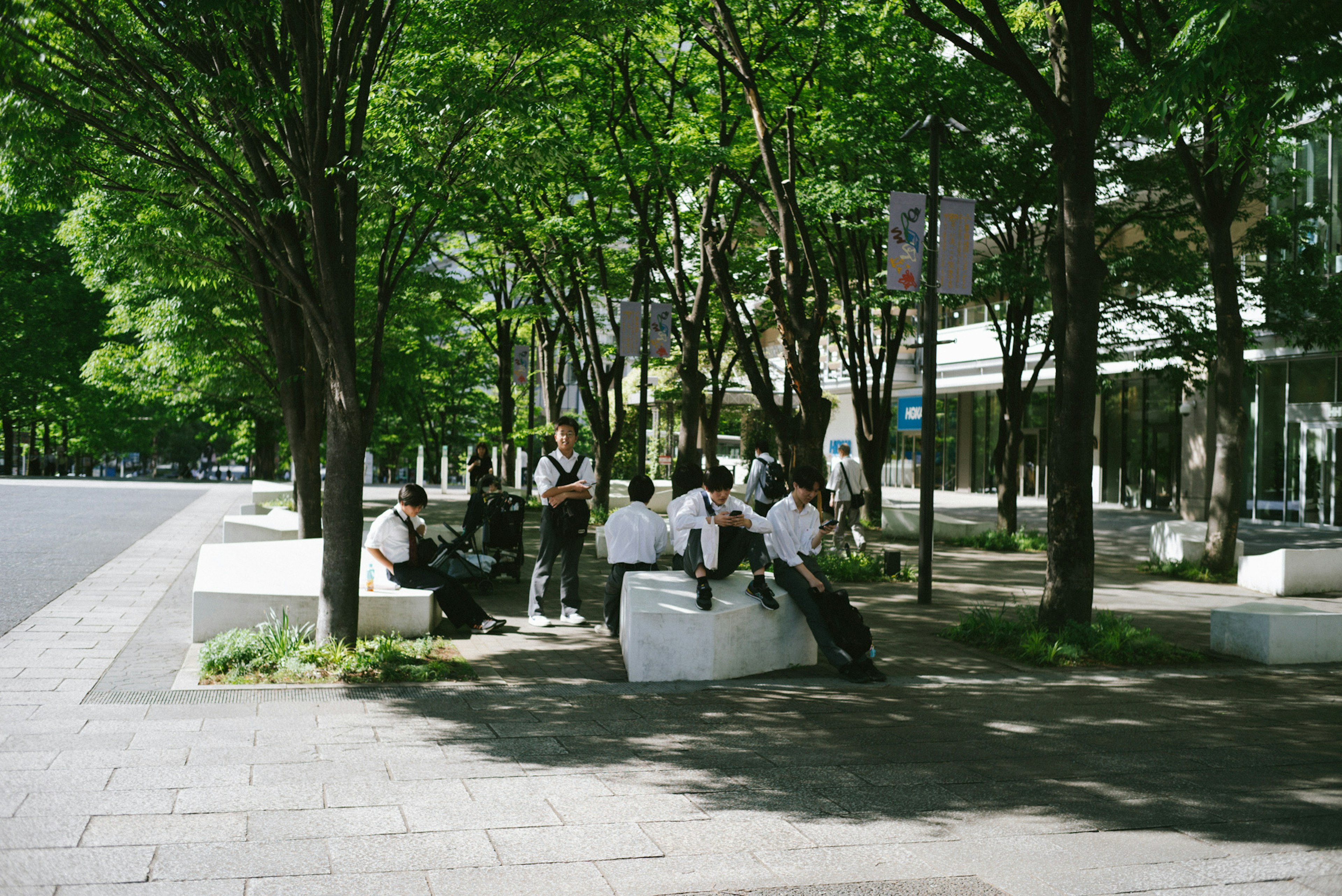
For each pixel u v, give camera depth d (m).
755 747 5.86
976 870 4.06
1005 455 19.89
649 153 14.34
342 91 7.78
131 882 3.67
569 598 10.12
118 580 12.19
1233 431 15.10
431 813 4.55
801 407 13.80
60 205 8.39
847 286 20.50
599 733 6.07
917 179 14.69
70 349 43.47
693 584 8.28
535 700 6.88
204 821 4.34
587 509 10.20
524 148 8.47
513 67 8.55
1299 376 26.19
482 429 51.41
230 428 46.28
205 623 8.43
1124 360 24.23
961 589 13.52
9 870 3.73
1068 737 6.25
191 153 8.53
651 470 38.09
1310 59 6.25
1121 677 8.20
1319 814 4.84
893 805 4.85
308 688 7.01
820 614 8.05
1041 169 15.88
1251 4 6.09
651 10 9.80
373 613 8.77
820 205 14.60
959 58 15.73
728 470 8.26
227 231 11.71
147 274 13.00
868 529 22.70
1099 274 9.38
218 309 16.84
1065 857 4.23
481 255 24.89
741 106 14.38
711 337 24.33
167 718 6.08
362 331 18.17
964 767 5.53
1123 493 33.62
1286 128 10.27
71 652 8.00
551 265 19.97
